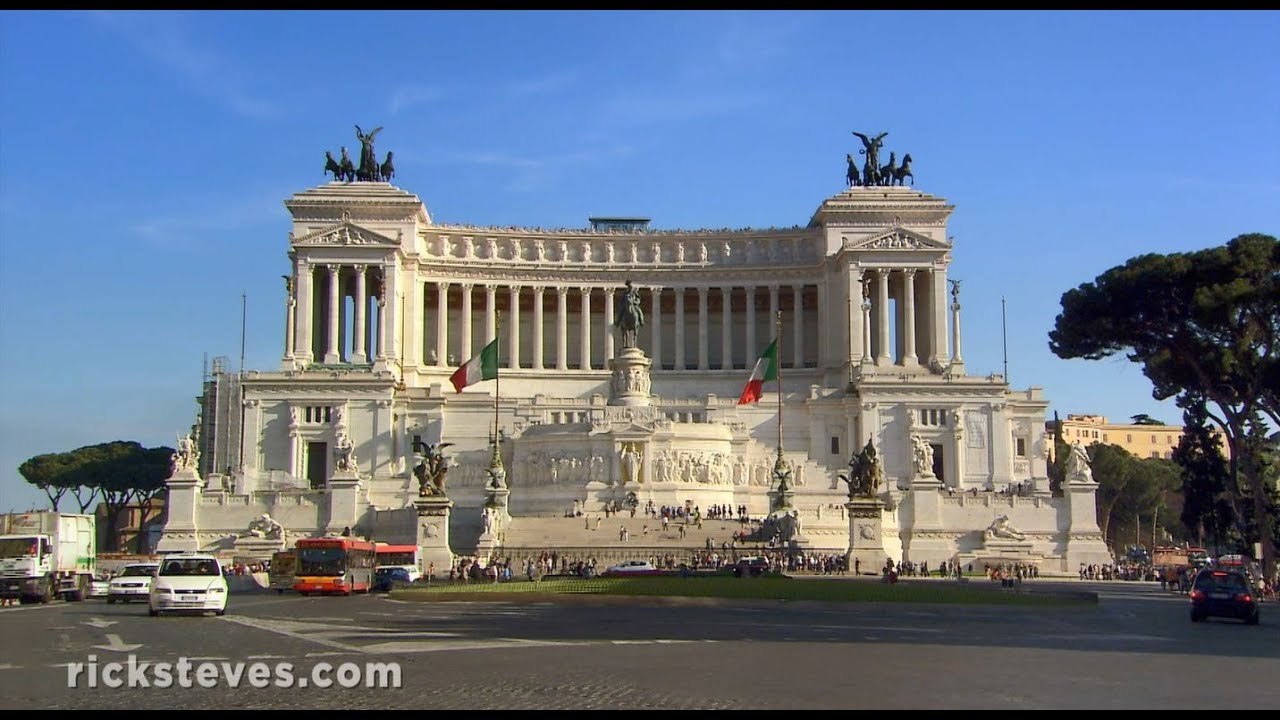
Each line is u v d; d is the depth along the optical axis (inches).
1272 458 4530.0
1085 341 4281.5
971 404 6471.5
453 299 7741.1
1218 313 3907.5
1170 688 1470.2
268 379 6368.1
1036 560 5236.2
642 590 3085.6
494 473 5059.1
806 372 7342.5
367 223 7165.4
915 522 5349.4
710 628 2261.3
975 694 1397.6
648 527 5113.2
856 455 4308.6
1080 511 5349.4
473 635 2102.6
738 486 6023.6
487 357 5536.4
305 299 6889.8
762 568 3991.1
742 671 1593.3
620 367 6609.3
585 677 1530.5
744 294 7721.5
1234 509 4242.1
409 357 7096.5
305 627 2282.2
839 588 3061.0
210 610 2613.2
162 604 2588.6
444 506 4404.5
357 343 6889.8
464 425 6466.5
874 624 2399.1
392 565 4116.6
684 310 7854.3
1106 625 2481.5
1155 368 4288.9
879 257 7111.2
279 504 5310.0
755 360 7460.6
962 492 5482.3
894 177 7504.9
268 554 5083.7
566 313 7736.2
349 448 5561.0
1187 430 4658.0
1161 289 4037.9
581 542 4901.6
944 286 7086.6
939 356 7037.4
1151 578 5019.7
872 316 7342.5
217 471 7101.4
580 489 5836.6
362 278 6939.0
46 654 1797.5
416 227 7209.6
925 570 4800.7
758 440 6609.3
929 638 2100.1
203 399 7711.6
